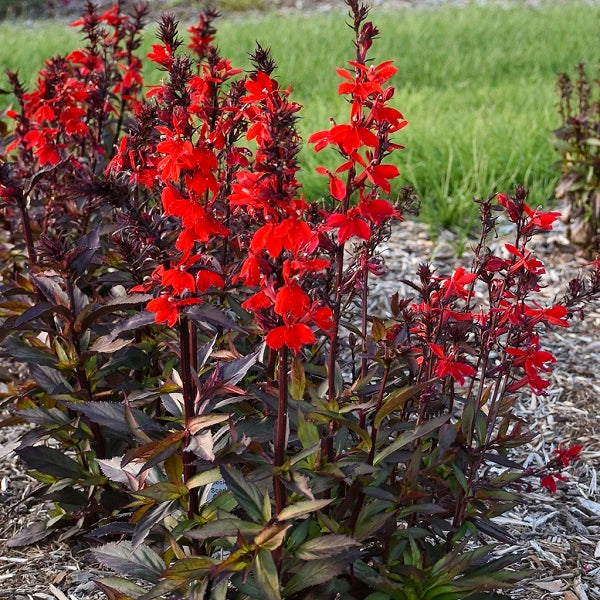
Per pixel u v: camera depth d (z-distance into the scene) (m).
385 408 0.77
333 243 0.77
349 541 0.73
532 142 2.41
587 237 2.00
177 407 0.84
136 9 1.41
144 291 0.77
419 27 4.45
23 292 1.09
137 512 0.86
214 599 0.77
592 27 4.31
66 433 1.08
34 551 1.12
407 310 0.82
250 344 1.05
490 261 0.81
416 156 2.41
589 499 1.25
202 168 0.71
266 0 5.91
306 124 2.64
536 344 0.82
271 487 0.80
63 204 1.20
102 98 1.26
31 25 5.37
